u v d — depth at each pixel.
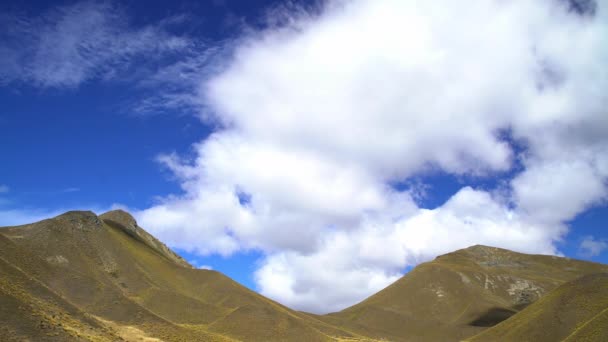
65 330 76.44
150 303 144.88
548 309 129.88
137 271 163.12
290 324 147.62
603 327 93.88
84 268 146.25
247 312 149.38
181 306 147.75
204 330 134.50
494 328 145.75
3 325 68.31
